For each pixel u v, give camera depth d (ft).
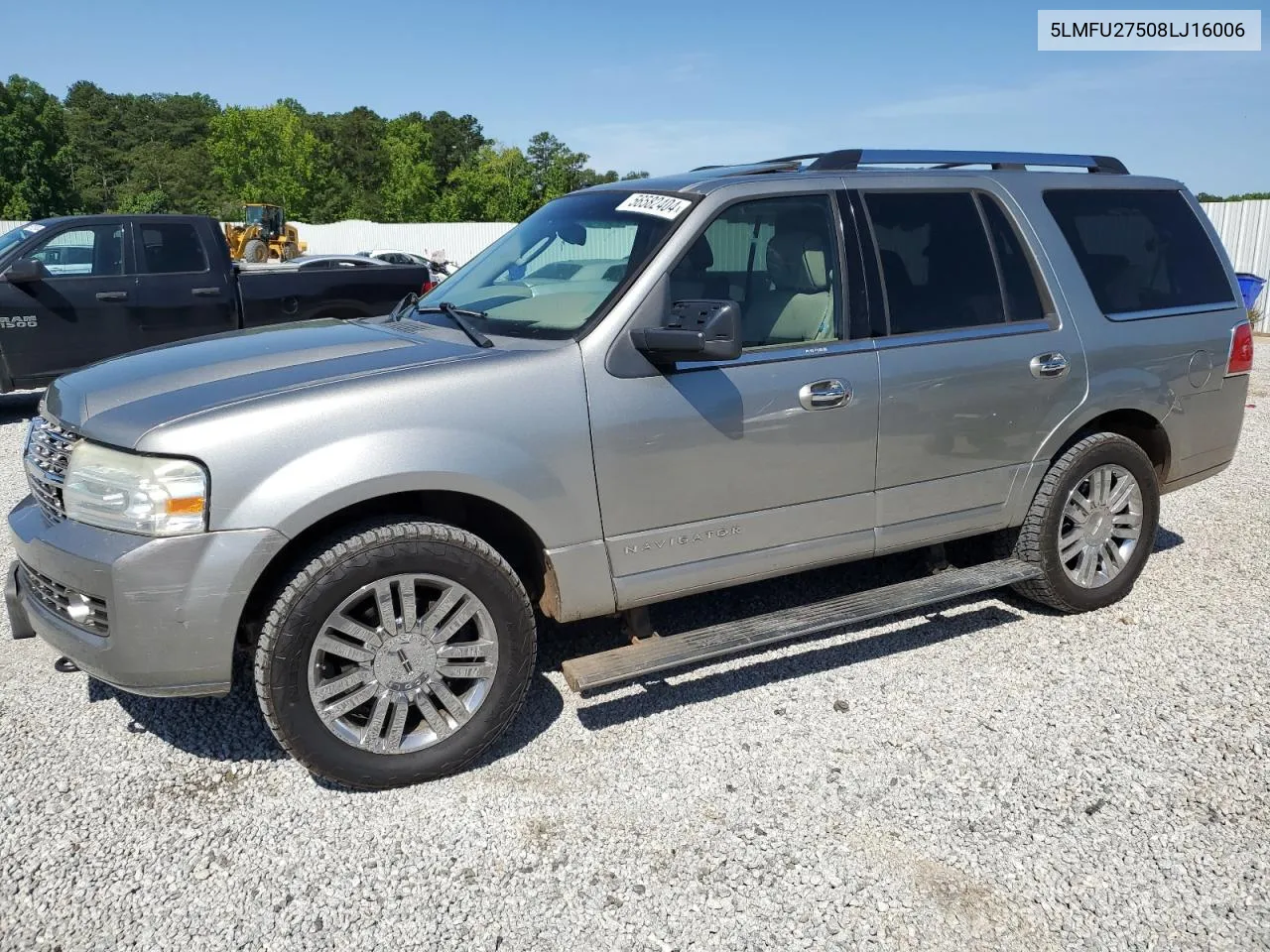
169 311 30.50
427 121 361.51
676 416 11.07
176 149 407.03
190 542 9.20
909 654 13.52
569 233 12.80
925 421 12.70
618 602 11.32
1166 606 15.17
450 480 9.95
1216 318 15.33
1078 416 13.91
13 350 28.48
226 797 10.27
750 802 10.15
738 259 11.73
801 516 12.20
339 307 33.45
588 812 10.00
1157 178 15.48
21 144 238.48
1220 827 9.72
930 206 13.16
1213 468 15.97
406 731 10.51
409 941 8.25
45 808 10.05
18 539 10.39
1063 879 9.00
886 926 8.41
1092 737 11.37
